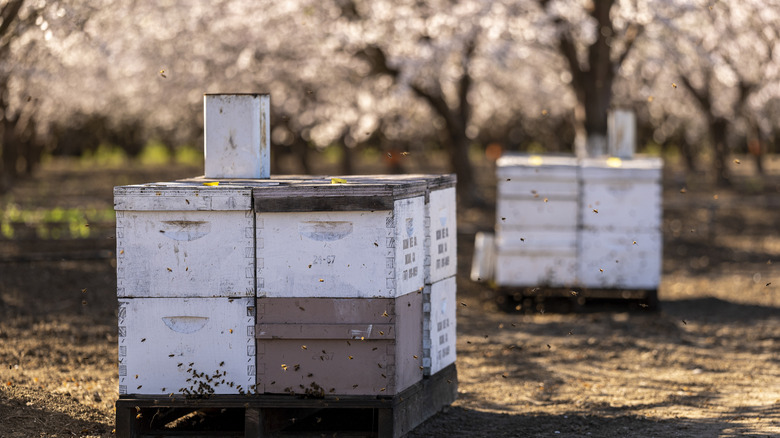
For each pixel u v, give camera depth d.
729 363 8.91
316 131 22.41
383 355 5.62
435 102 21.75
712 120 26.50
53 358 8.44
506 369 8.59
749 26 16.48
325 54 18.67
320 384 5.64
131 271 5.67
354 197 5.52
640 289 11.59
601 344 9.68
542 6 16.36
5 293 11.52
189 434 5.85
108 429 6.11
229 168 6.75
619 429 6.37
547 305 12.15
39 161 43.00
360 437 5.77
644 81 22.03
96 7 12.20
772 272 15.30
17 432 5.84
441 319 6.68
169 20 17.56
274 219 5.59
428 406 6.43
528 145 55.06
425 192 6.21
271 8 17.22
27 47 11.74
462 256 16.28
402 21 17.20
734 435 6.04
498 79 25.97
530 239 11.64
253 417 5.67
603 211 11.53
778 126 32.53
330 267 5.59
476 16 16.09
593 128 16.83
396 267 5.61
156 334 5.69
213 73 19.44
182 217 5.62
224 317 5.65
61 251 15.24
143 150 58.50
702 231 20.50
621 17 16.69
